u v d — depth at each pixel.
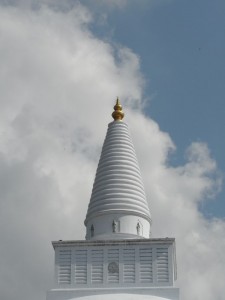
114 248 64.00
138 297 60.28
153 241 63.84
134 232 66.50
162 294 61.09
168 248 63.66
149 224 69.12
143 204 68.88
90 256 63.88
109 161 70.75
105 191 68.56
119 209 66.94
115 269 63.12
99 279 62.81
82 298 60.75
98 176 70.75
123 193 68.19
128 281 62.50
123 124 74.12
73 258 63.91
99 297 60.53
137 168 71.62
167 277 62.41
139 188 69.75
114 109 75.81
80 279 62.97
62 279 63.12
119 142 72.19
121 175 69.50
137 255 63.56
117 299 59.69
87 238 68.12
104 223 67.00
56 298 61.53
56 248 64.44
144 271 62.84
